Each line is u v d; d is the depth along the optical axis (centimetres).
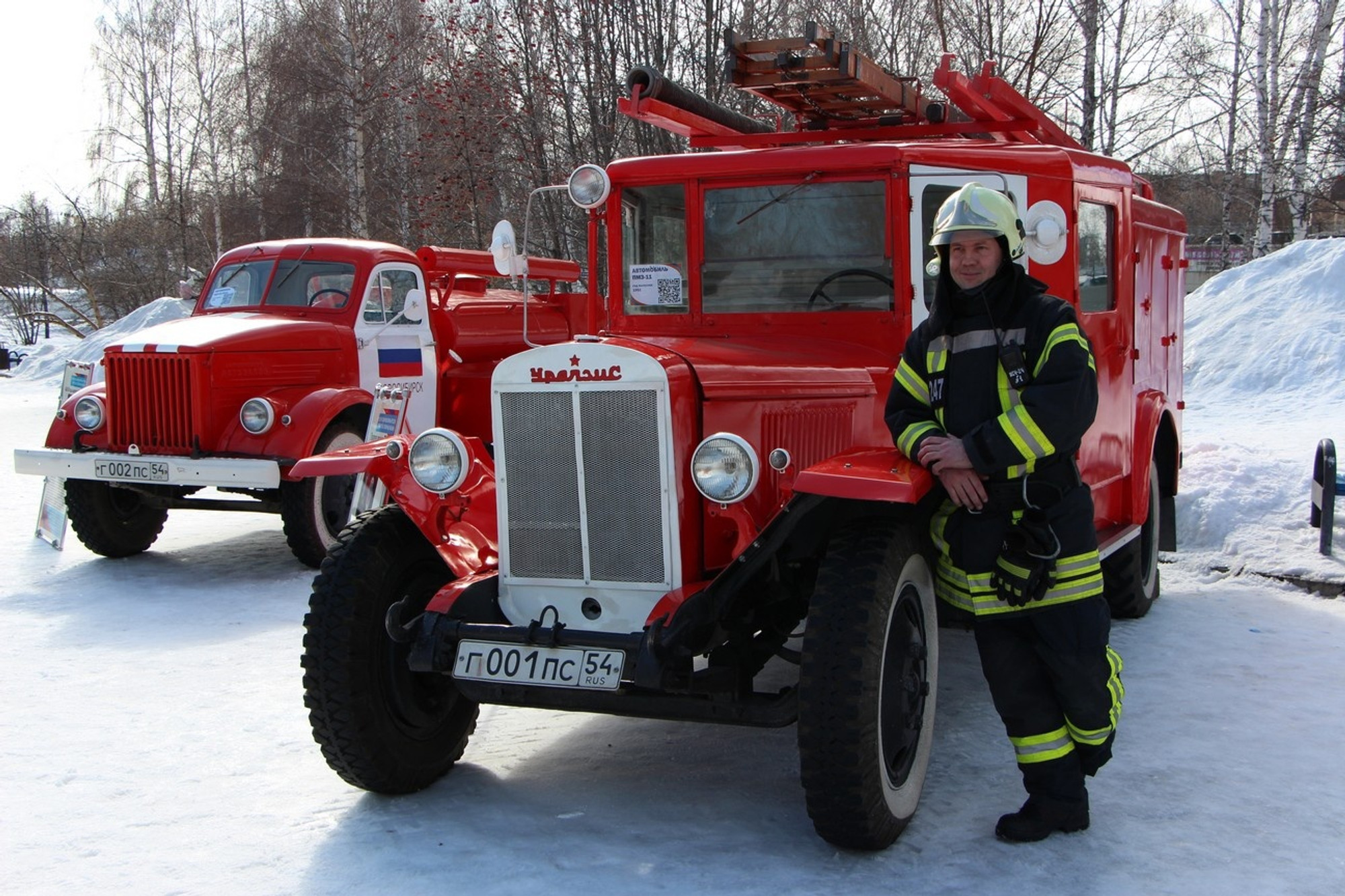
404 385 898
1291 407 1272
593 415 356
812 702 323
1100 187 523
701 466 342
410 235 1820
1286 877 329
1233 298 1540
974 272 345
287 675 537
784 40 505
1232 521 766
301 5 2264
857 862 339
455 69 1567
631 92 517
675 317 493
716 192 481
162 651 578
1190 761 416
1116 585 595
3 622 637
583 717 477
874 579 333
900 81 561
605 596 363
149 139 2914
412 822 373
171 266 2952
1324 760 416
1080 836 356
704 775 411
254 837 364
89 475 756
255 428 752
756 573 357
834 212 464
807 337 470
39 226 3300
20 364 2750
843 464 344
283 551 843
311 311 866
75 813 384
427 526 379
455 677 354
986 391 344
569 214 1487
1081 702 347
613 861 342
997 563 342
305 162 2305
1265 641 574
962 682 513
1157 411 589
